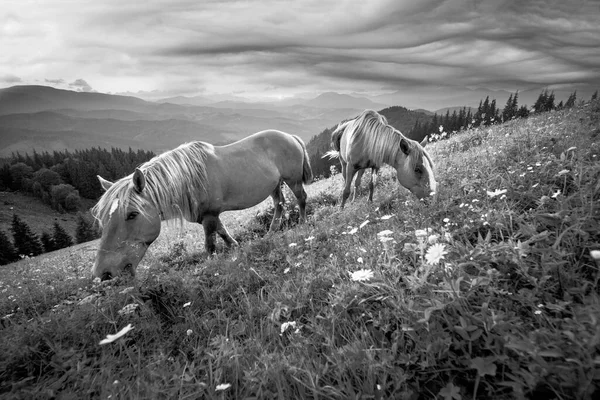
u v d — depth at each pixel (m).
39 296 5.56
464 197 4.48
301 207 8.89
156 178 5.32
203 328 3.26
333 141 9.39
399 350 2.12
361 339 2.38
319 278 3.57
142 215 5.07
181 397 2.10
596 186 3.11
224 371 2.43
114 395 2.18
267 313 3.29
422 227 3.90
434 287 2.38
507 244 2.48
